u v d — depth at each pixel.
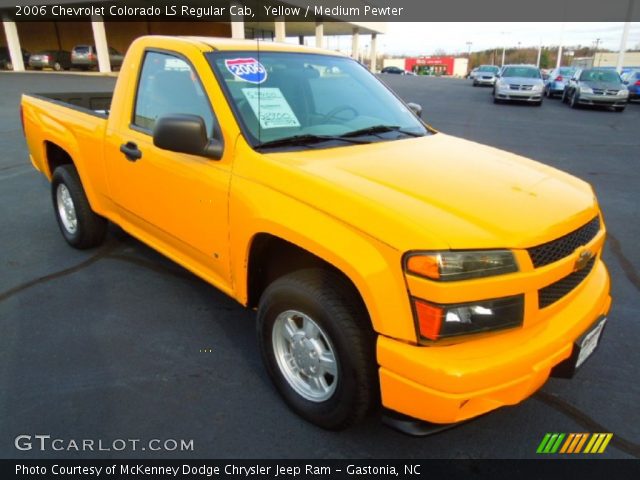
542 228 2.22
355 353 2.25
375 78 4.01
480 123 14.59
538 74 21.28
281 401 2.80
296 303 2.46
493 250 2.07
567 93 21.81
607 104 18.91
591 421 2.73
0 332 3.37
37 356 3.13
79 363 3.07
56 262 4.45
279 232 2.44
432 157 2.90
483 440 2.58
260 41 3.55
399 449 2.50
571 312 2.38
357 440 2.54
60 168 4.48
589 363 3.22
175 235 3.30
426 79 46.19
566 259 2.28
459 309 2.02
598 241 2.58
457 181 2.53
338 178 2.42
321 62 3.64
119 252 4.68
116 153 3.65
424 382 2.03
